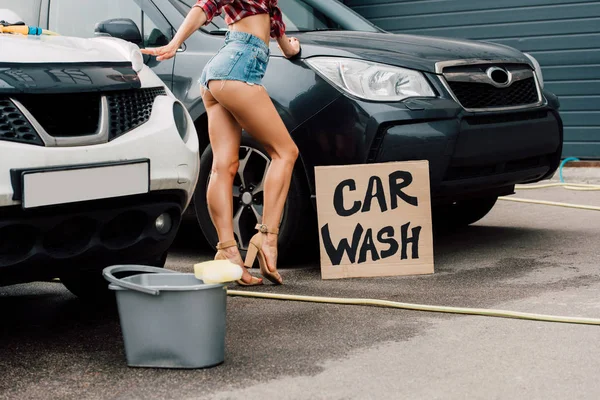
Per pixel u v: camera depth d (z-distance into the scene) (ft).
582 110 30.40
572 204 23.54
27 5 19.49
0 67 11.29
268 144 15.02
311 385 10.16
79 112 11.84
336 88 15.58
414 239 16.01
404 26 32.91
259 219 16.61
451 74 16.08
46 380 10.66
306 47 16.17
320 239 15.85
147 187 12.27
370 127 15.35
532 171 17.70
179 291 10.61
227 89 14.46
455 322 12.62
